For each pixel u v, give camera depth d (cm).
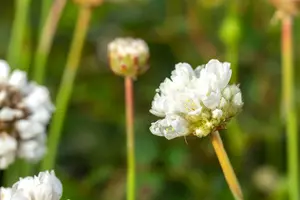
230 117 26
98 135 45
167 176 43
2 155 32
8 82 33
